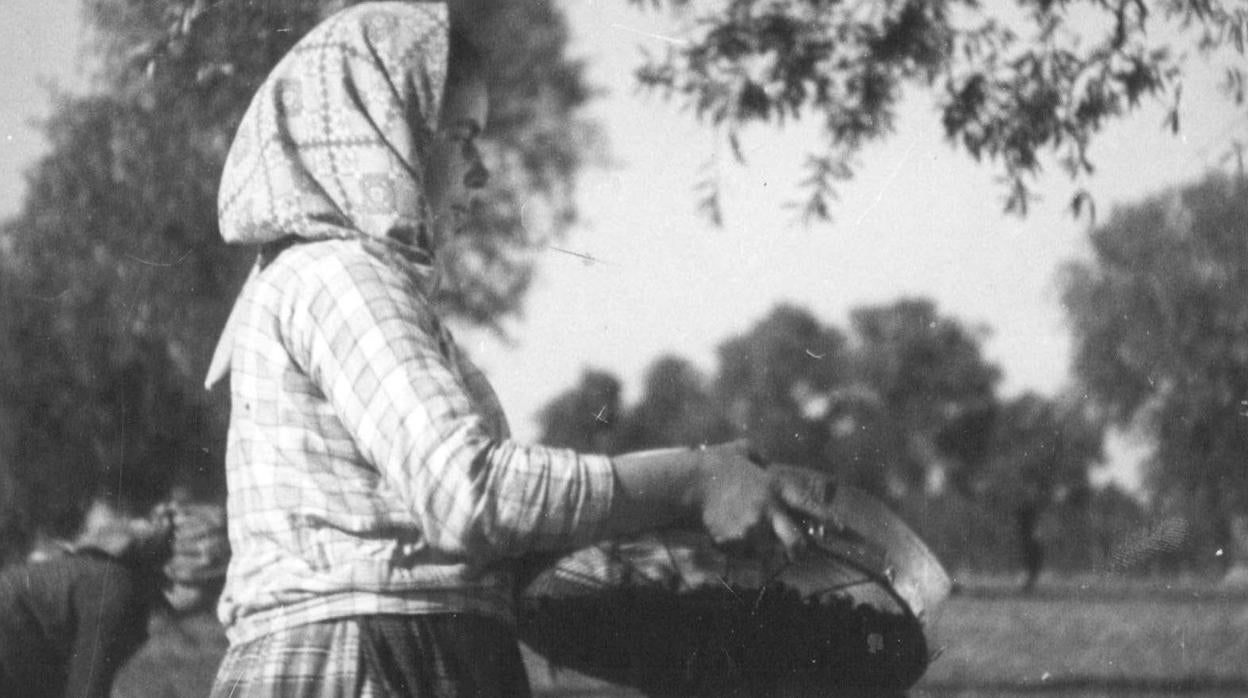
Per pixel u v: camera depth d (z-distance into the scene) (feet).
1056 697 12.30
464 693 10.16
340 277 10.06
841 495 10.96
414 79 10.62
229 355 10.43
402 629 10.10
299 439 10.12
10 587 11.85
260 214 10.36
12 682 11.72
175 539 12.16
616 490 9.89
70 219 13.09
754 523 10.18
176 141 13.28
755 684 11.15
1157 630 12.55
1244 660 12.48
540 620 11.09
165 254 13.08
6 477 12.19
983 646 12.34
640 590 11.19
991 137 14.80
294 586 10.05
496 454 9.77
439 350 10.07
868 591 11.11
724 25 14.44
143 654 11.94
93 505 12.23
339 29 10.58
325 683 9.99
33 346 12.55
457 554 9.85
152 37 13.30
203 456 12.34
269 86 10.50
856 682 11.16
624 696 11.21
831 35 14.84
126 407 12.45
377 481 10.19
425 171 10.93
